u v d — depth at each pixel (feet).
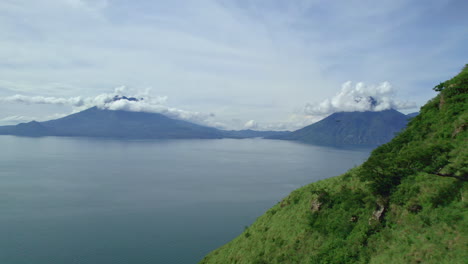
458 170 104.58
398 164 127.34
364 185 143.64
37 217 519.60
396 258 94.32
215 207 609.01
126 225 487.20
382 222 115.75
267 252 150.10
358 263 105.60
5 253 374.02
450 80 158.81
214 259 195.52
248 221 520.83
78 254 375.04
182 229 472.85
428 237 92.12
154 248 397.80
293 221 160.56
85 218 519.19
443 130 135.23
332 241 127.13
